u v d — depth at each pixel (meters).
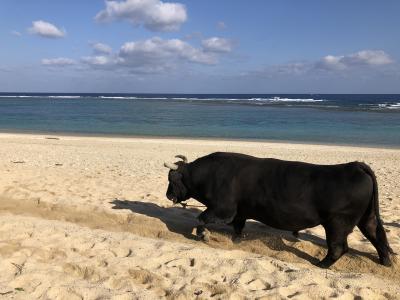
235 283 5.54
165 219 8.53
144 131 38.31
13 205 9.14
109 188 11.41
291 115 58.16
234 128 41.31
